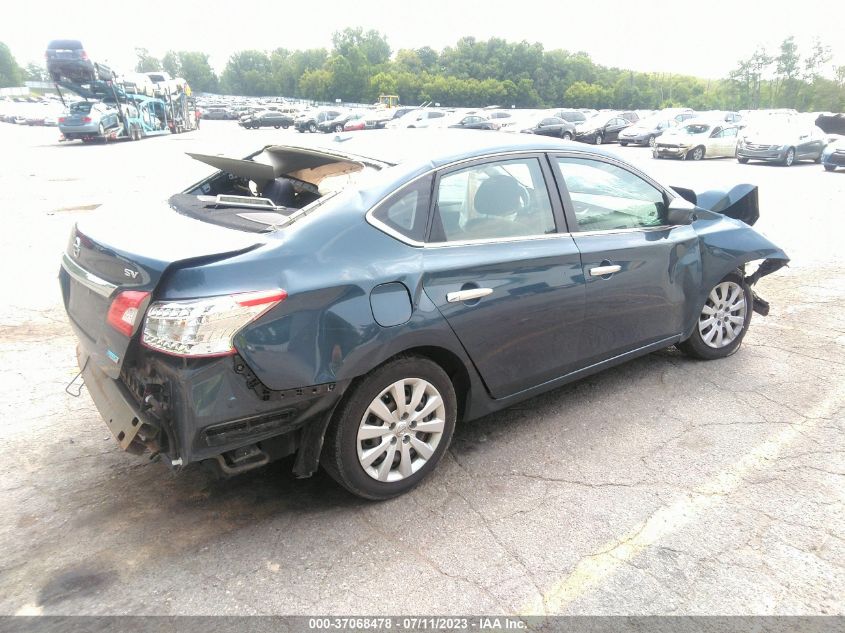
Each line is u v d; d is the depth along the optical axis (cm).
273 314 252
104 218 312
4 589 248
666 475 335
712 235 445
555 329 353
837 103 11456
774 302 636
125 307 251
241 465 266
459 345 310
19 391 418
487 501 311
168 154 2359
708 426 386
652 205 417
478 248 318
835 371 468
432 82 12456
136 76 3400
